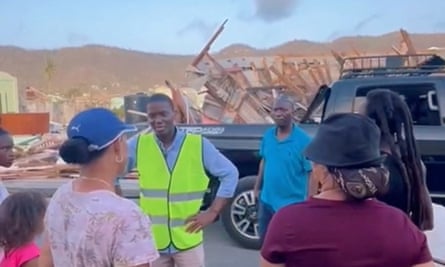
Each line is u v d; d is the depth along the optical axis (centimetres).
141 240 238
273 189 572
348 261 216
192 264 430
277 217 228
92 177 249
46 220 254
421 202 345
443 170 686
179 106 1032
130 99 1259
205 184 432
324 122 234
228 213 736
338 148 221
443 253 315
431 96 696
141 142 430
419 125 698
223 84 1152
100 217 236
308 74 1294
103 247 235
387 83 707
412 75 711
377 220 220
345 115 230
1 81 3250
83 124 247
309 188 550
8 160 462
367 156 220
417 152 357
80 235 238
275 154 570
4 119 1792
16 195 315
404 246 219
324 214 221
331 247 217
